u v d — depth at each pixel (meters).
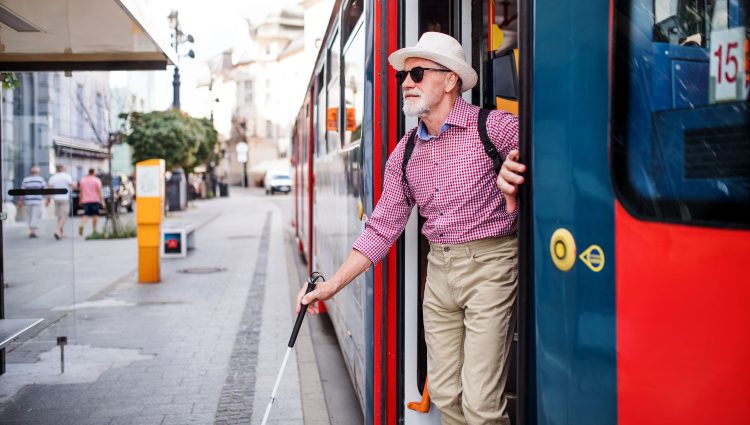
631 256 1.64
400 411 3.29
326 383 5.55
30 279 6.43
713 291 1.44
